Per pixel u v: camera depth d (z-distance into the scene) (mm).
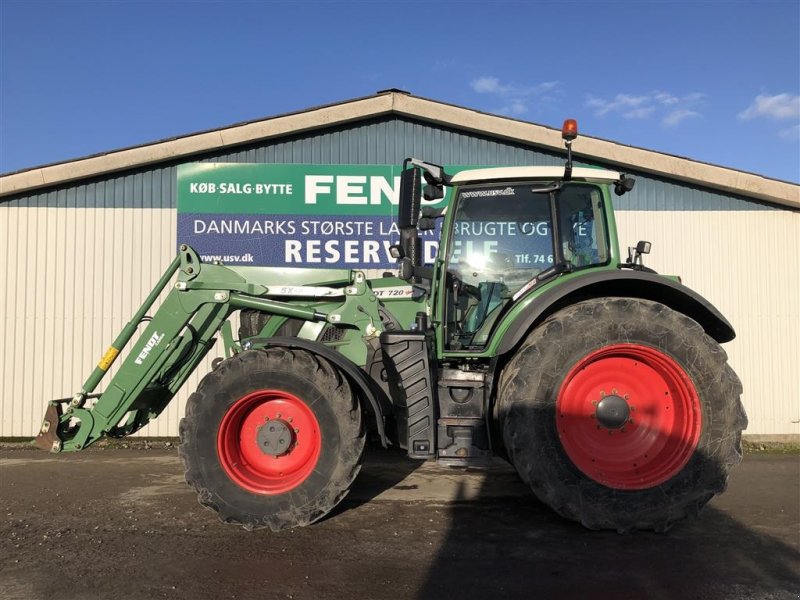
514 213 4566
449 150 7715
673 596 3053
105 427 4496
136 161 7293
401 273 4523
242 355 4031
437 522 4180
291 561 3479
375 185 7652
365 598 3016
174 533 3941
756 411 7684
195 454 3959
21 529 4020
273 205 7598
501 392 4047
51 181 7242
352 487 5137
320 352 4051
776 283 7762
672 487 3883
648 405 4090
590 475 3910
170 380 4965
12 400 7359
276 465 4105
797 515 4387
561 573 3328
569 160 4383
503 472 5715
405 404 4137
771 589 3129
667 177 7742
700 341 3977
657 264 7742
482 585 3172
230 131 7379
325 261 7637
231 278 4609
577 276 4254
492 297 4539
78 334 7418
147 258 7484
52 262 7422
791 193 7523
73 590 3092
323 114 7449
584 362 3975
